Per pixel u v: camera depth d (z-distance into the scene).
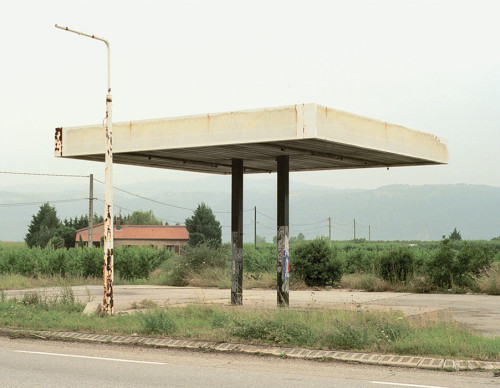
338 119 17.41
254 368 10.59
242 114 17.64
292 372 10.22
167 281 34.44
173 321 14.92
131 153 20.56
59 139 21.08
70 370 10.39
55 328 15.23
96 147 20.38
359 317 14.69
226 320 14.55
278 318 14.09
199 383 9.32
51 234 75.50
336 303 21.47
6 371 10.31
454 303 21.89
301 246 30.17
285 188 20.58
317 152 20.38
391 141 19.73
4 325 15.96
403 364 10.70
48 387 9.05
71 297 19.72
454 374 10.00
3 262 39.78
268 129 17.22
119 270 39.81
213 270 33.91
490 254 27.64
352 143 17.91
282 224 20.47
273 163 23.09
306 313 15.62
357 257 38.06
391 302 22.23
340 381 9.45
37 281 34.00
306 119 16.62
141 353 12.20
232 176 21.70
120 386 9.11
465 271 27.12
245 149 19.28
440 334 12.92
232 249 21.36
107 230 17.16
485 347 11.61
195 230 81.38
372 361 10.92
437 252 27.55
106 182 17.19
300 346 12.47
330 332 12.62
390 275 28.44
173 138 18.78
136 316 16.44
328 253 29.80
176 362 11.20
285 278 20.34
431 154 22.08
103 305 17.14
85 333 14.55
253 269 35.59
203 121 18.31
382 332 12.42
